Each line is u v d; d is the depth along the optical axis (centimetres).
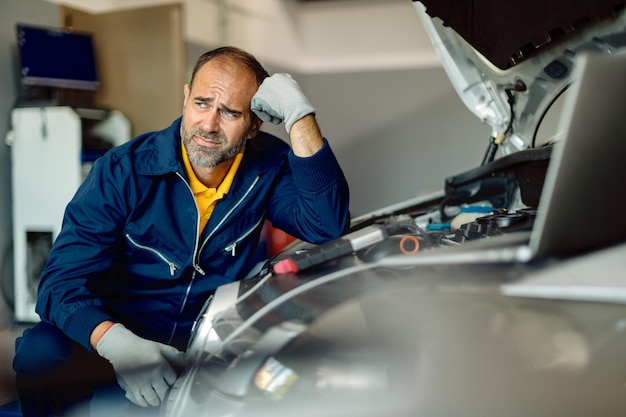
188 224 134
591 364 73
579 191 65
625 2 124
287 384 74
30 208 323
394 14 600
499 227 104
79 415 103
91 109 331
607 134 65
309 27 628
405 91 603
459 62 172
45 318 123
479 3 145
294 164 131
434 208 179
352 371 75
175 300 137
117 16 356
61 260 125
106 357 108
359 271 85
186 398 79
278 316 80
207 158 127
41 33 326
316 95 631
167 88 352
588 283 65
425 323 78
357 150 621
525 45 148
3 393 110
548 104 159
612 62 63
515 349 75
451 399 73
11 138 325
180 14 348
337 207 134
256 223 143
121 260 137
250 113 131
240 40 541
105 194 128
